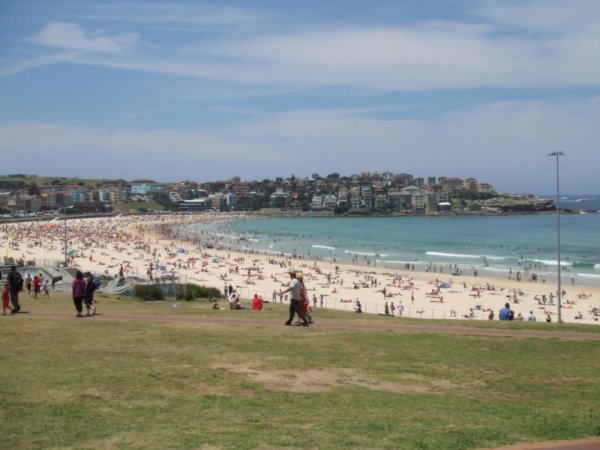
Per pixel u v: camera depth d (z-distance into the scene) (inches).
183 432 365.4
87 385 472.4
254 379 502.3
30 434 360.5
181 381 490.6
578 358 610.2
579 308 2431.1
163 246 5762.8
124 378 495.8
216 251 5403.5
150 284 1774.1
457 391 482.0
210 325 781.9
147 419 392.2
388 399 451.5
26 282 1636.3
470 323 843.4
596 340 705.0
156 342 653.9
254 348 627.2
